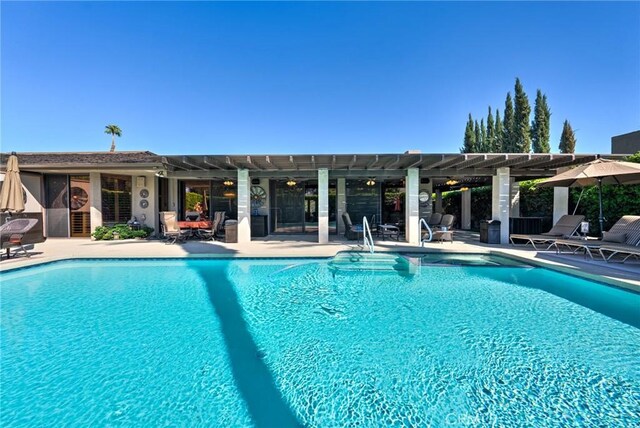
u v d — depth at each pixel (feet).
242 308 17.71
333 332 14.57
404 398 9.80
